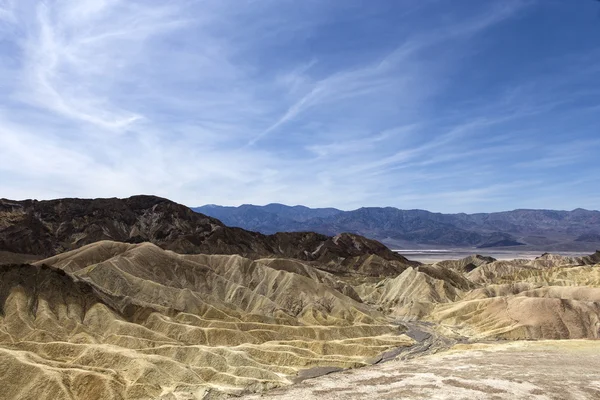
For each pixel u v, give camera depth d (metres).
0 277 98.69
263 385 75.69
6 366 62.94
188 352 85.44
